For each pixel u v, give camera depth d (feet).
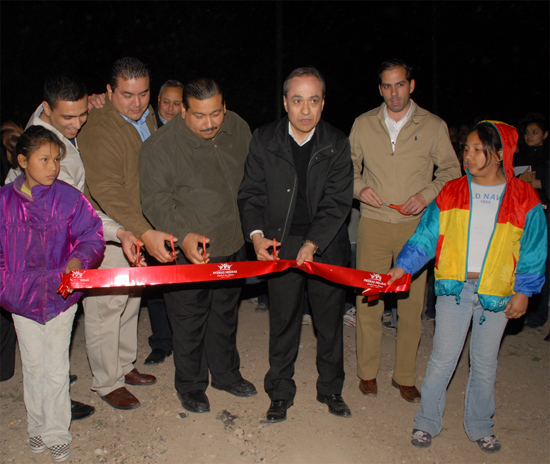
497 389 12.81
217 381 12.42
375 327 12.32
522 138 17.20
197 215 10.94
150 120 12.44
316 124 10.18
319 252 10.64
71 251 9.78
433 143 11.79
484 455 10.36
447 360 10.22
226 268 9.79
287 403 11.54
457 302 9.84
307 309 16.88
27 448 10.40
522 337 15.89
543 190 16.22
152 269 9.46
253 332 16.22
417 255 10.11
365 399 12.38
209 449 10.45
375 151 11.94
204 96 9.84
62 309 9.69
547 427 11.28
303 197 10.71
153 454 10.27
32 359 9.78
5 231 9.29
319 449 10.48
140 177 10.80
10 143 10.19
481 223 9.68
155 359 14.06
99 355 11.53
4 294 9.33
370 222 12.21
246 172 10.98
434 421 10.57
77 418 11.34
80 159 10.56
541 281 9.45
